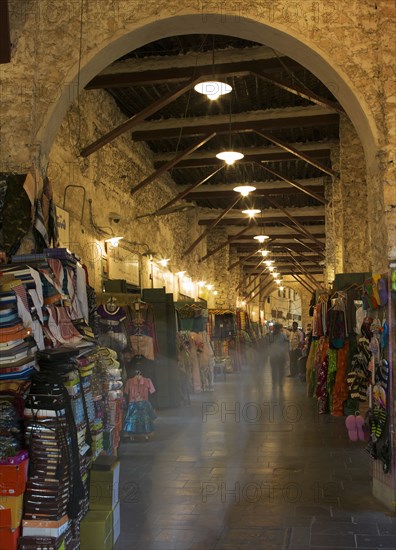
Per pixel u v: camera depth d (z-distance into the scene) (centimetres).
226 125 1239
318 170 1609
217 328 1847
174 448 706
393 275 463
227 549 388
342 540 399
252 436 780
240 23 523
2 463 303
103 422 487
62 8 529
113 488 400
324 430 811
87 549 370
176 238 1778
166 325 1057
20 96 515
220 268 2331
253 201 1967
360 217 997
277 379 1263
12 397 327
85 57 523
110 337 786
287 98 1179
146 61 972
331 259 1455
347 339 911
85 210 974
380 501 484
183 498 498
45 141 522
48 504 311
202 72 938
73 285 458
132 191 1263
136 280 1298
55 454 315
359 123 523
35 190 495
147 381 777
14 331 327
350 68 507
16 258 418
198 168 1598
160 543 399
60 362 333
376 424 486
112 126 1142
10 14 525
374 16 510
